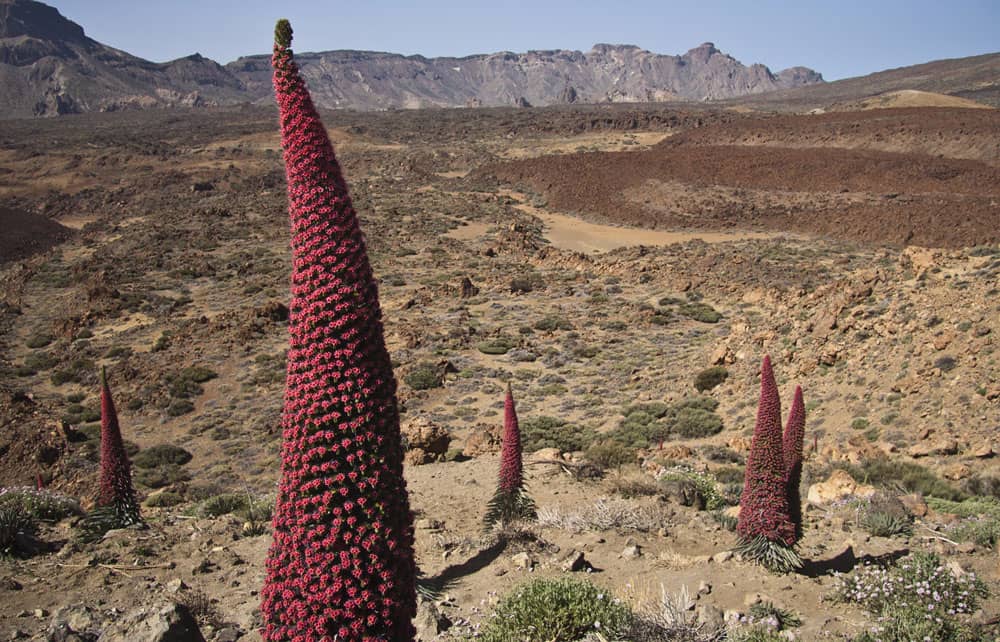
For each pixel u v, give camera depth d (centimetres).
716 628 813
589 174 11906
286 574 446
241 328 4819
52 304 5981
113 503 1249
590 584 891
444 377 4009
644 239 9050
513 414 1355
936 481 1775
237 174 13512
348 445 441
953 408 2133
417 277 6806
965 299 2625
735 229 9169
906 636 769
